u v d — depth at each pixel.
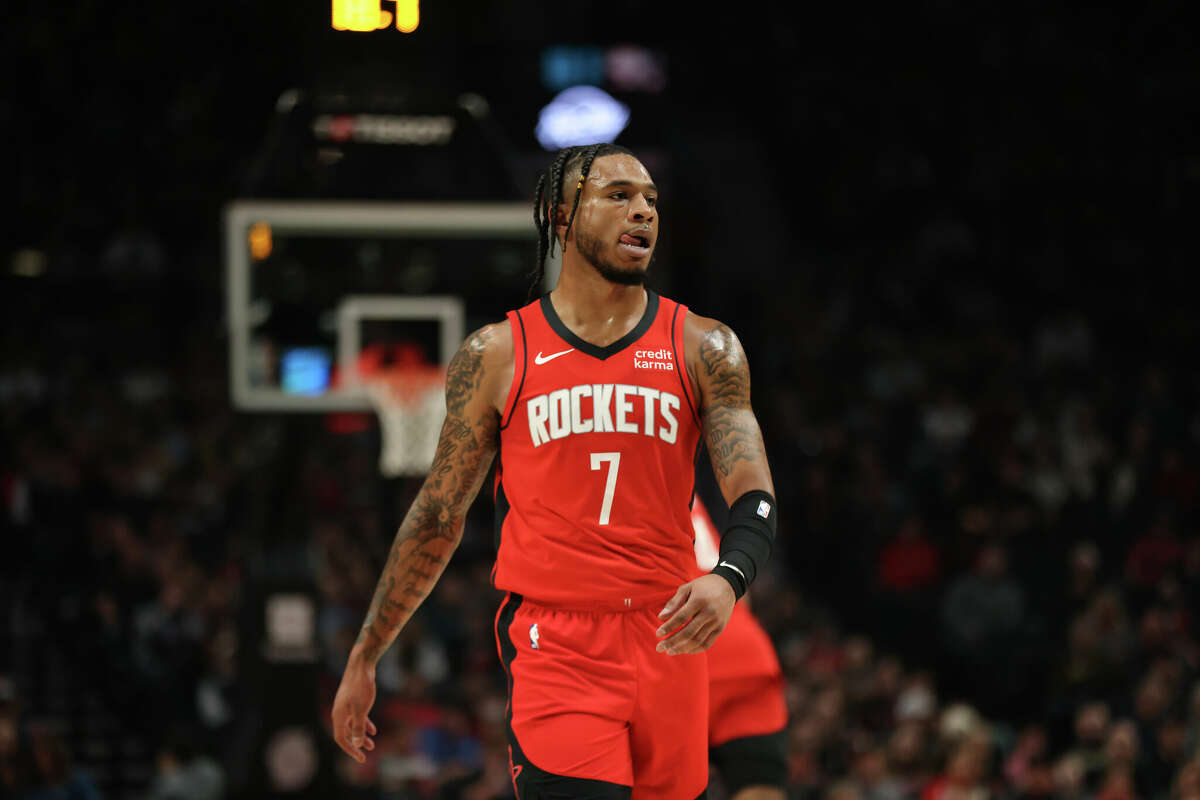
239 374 23.33
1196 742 26.25
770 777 9.95
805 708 28.77
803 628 35.44
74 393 42.62
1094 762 26.48
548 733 7.39
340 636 28.55
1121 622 31.58
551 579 7.47
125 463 39.16
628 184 7.41
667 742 7.50
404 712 28.30
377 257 27.16
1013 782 26.80
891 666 30.58
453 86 23.86
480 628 32.44
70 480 36.34
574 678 7.41
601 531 7.39
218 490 37.50
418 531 7.86
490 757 26.02
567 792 7.35
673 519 7.52
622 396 7.41
